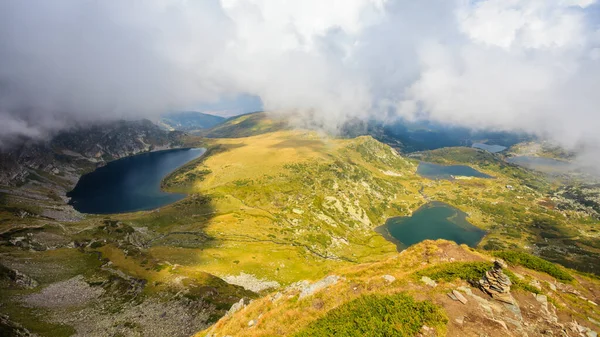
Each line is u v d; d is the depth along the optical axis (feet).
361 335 98.94
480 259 182.09
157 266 407.64
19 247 491.72
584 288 152.76
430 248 197.57
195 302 309.42
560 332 102.06
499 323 103.09
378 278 148.87
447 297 121.08
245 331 132.77
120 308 304.30
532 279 147.02
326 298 138.10
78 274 384.88
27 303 306.96
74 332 263.49
